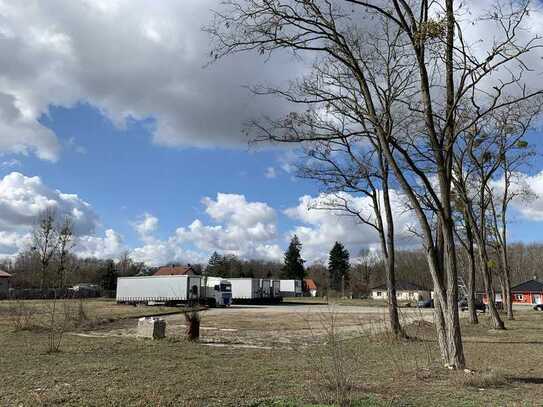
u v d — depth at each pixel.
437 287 12.53
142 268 105.56
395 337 18.47
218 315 40.53
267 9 11.82
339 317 36.84
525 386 10.16
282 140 13.94
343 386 8.51
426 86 12.36
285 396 8.88
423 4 12.14
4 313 29.89
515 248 109.06
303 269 119.00
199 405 8.17
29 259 78.81
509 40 10.94
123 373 11.27
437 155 12.39
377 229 20.52
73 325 24.55
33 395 8.73
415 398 8.79
